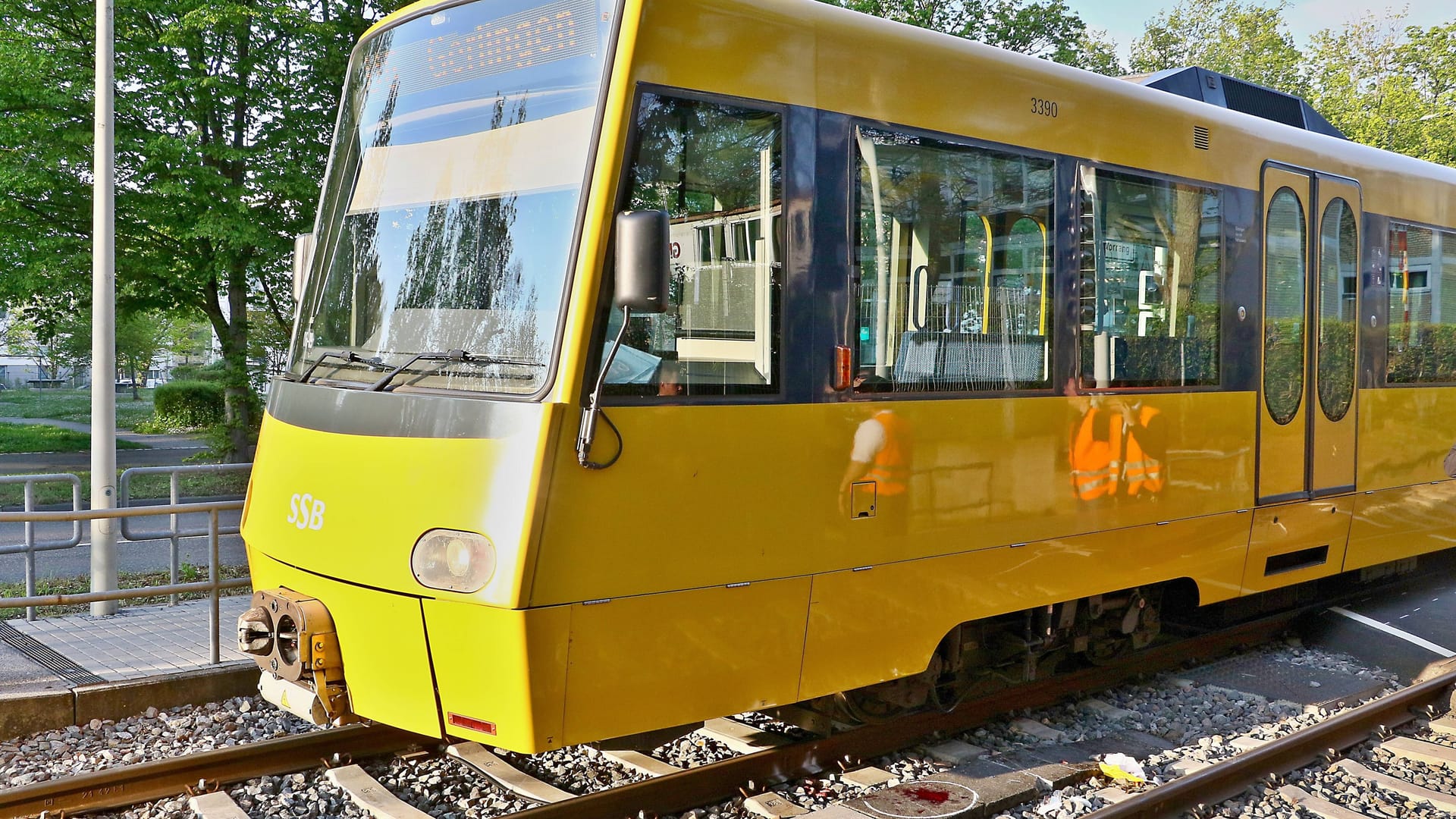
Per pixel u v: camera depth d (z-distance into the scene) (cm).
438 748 526
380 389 432
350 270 483
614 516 398
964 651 560
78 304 1498
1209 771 486
